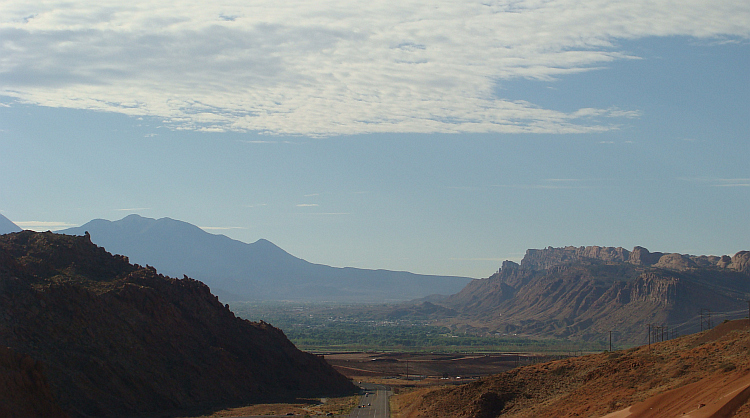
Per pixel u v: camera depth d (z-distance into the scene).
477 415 100.81
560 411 88.69
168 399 120.06
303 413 119.75
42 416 83.88
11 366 84.75
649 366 94.38
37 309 115.50
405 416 114.25
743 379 67.38
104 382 111.12
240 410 121.81
